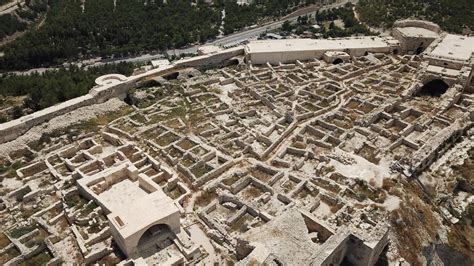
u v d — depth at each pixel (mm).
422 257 47844
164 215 44719
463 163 61875
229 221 48594
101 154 61750
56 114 69750
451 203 57312
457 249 51406
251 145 62062
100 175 53250
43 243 45562
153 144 62656
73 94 83125
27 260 44375
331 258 40281
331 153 59438
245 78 85438
